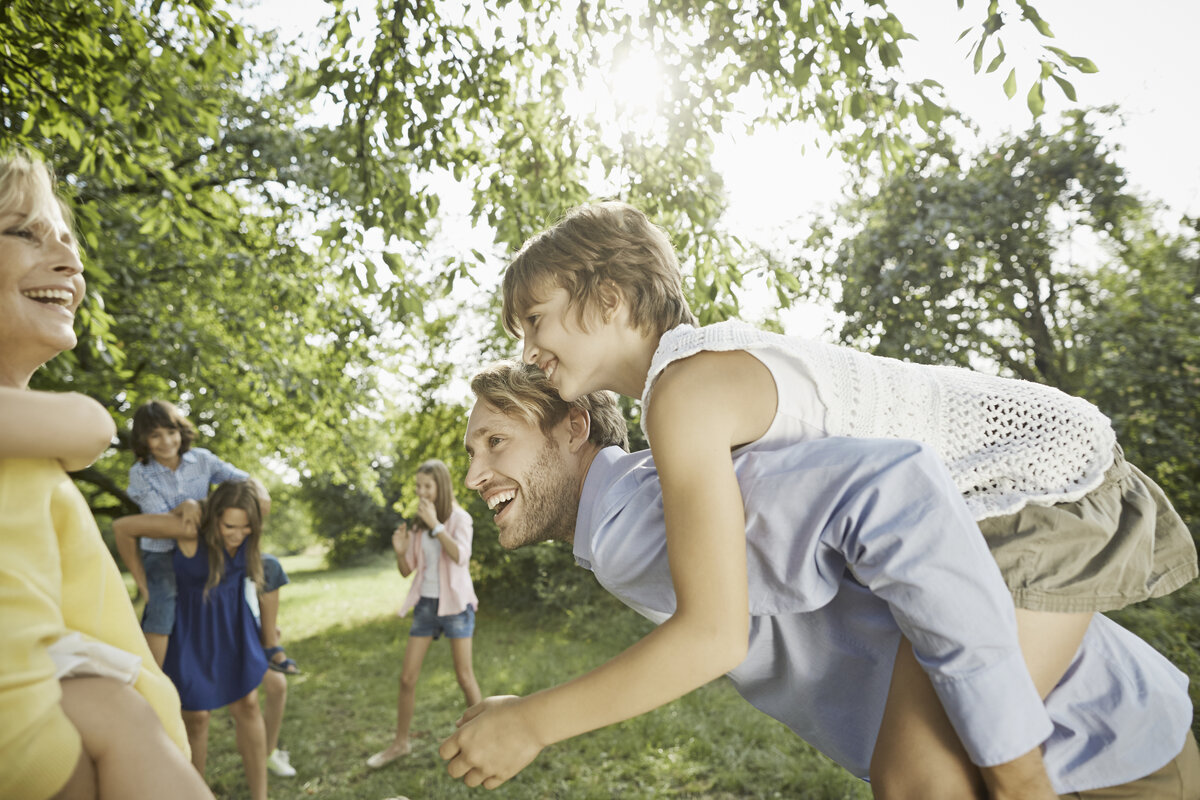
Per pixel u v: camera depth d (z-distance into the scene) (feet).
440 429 34.58
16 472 3.16
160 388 40.32
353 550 103.09
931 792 3.67
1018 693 3.46
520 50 16.83
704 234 16.48
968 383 4.55
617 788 14.05
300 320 35.83
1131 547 4.13
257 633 13.34
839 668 4.25
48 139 19.89
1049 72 10.78
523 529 5.36
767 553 3.95
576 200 17.65
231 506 12.76
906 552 3.58
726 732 16.55
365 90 16.34
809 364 4.14
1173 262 28.12
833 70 16.19
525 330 5.05
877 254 32.58
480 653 28.76
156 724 3.26
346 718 20.20
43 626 2.98
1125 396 25.00
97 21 17.72
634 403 18.58
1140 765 4.10
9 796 2.76
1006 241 32.12
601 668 3.78
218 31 19.16
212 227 24.31
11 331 3.57
